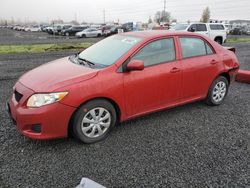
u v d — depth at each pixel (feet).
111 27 139.33
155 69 14.43
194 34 16.76
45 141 13.01
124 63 13.46
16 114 11.94
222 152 12.48
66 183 10.03
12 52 49.93
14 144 12.70
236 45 69.87
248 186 10.09
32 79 12.81
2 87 22.98
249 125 15.64
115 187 9.87
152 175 10.61
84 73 12.62
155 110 15.12
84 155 11.92
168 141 13.41
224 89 18.76
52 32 153.69
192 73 16.12
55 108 11.59
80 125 12.44
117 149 12.51
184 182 10.23
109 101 13.17
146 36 14.89
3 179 10.15
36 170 10.75
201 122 15.87
